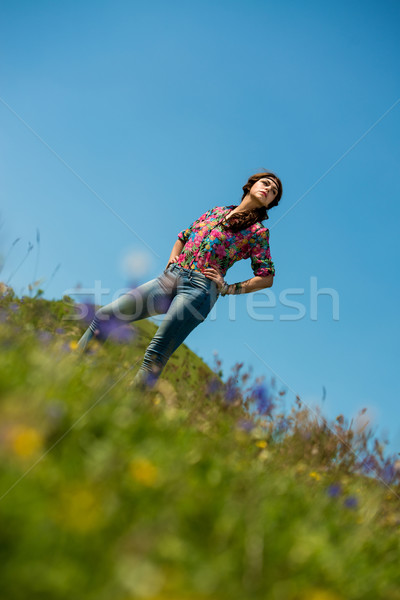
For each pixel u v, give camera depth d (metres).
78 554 1.12
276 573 1.39
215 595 1.19
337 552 1.71
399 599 1.66
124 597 1.05
